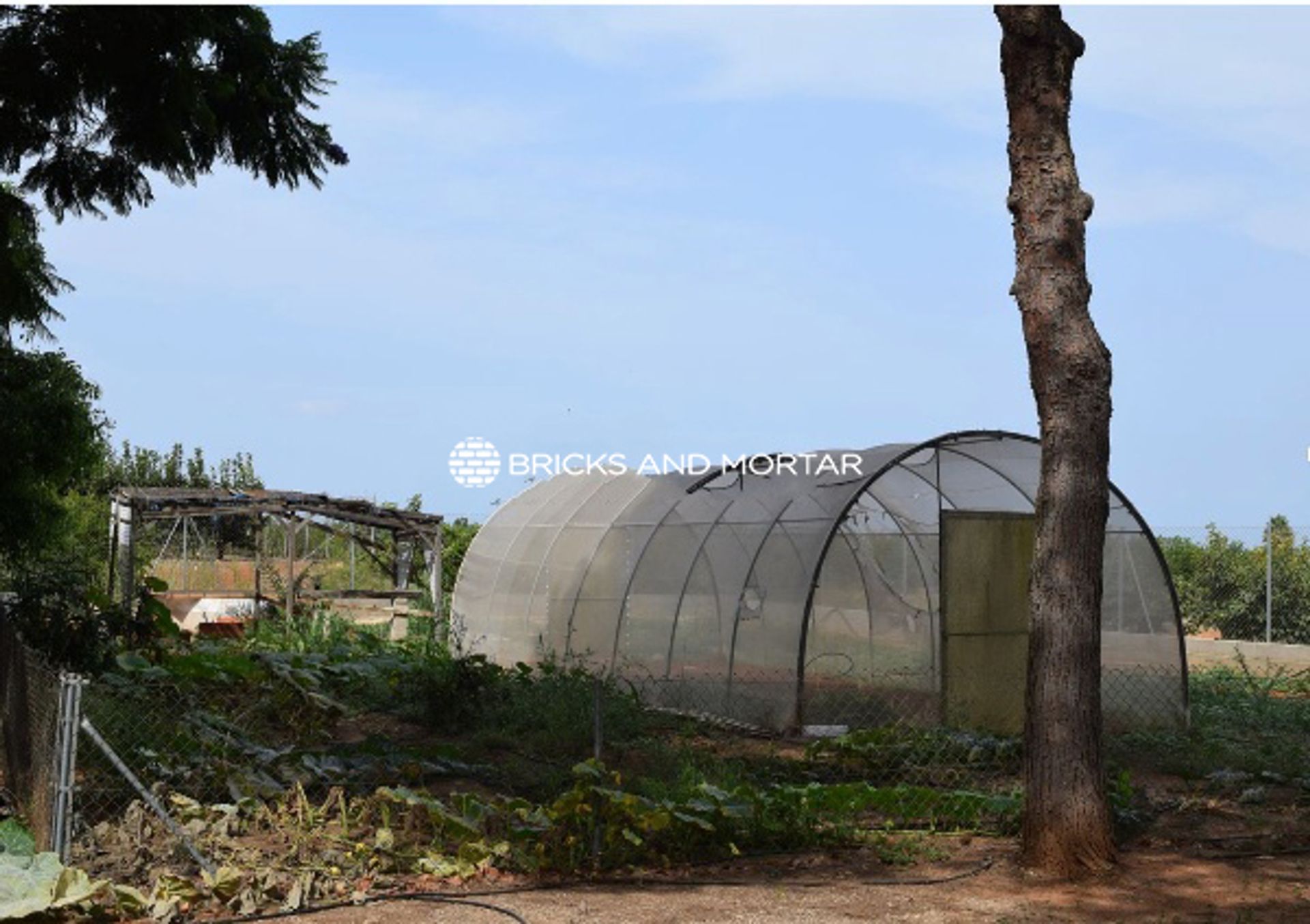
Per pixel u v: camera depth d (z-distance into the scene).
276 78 15.11
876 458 14.77
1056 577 8.66
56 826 7.72
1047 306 8.88
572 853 8.22
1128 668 14.95
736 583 15.10
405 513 26.80
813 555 14.11
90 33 13.29
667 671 15.95
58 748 7.78
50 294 17.75
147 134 13.89
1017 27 8.96
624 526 17.50
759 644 14.53
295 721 12.80
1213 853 9.06
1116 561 15.09
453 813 8.62
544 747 12.33
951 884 8.19
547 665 15.20
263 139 15.19
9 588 17.48
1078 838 8.45
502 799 8.90
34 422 18.45
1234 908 7.71
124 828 8.21
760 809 8.95
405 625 24.25
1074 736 8.52
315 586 29.95
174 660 14.11
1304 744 13.91
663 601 16.22
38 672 8.84
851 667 14.38
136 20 13.23
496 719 13.79
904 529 14.82
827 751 11.78
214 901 7.41
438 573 26.50
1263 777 11.74
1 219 15.45
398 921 7.20
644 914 7.35
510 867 8.20
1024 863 8.56
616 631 17.00
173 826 7.95
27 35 13.32
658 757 11.55
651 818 8.23
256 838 8.66
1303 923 7.42
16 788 9.52
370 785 10.17
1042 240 8.94
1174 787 11.57
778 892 7.88
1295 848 9.24
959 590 14.59
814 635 14.26
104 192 14.96
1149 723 14.89
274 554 33.47
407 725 14.10
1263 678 19.02
